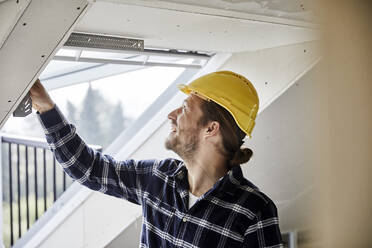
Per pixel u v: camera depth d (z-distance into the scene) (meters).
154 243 1.67
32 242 2.78
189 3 1.33
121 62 2.17
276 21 1.62
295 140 2.29
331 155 1.93
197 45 2.02
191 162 1.65
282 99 2.33
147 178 1.74
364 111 1.67
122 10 1.36
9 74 1.26
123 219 2.54
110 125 5.71
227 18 1.52
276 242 1.54
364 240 1.97
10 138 3.12
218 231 1.55
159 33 1.72
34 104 1.63
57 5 1.12
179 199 1.63
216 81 1.66
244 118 1.63
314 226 2.27
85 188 2.56
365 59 1.57
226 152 1.64
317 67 1.93
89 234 2.62
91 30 1.65
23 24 1.14
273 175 2.52
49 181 5.51
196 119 1.65
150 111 2.55
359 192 1.88
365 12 1.49
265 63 2.24
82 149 1.72
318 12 1.54
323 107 1.89
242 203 1.56
